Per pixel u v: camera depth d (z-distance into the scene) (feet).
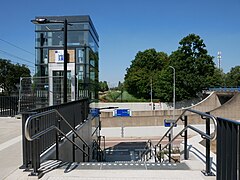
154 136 108.99
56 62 51.03
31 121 14.33
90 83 79.77
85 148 36.52
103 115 132.67
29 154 16.02
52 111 18.29
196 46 165.78
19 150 20.90
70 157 26.08
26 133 13.64
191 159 19.12
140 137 108.06
